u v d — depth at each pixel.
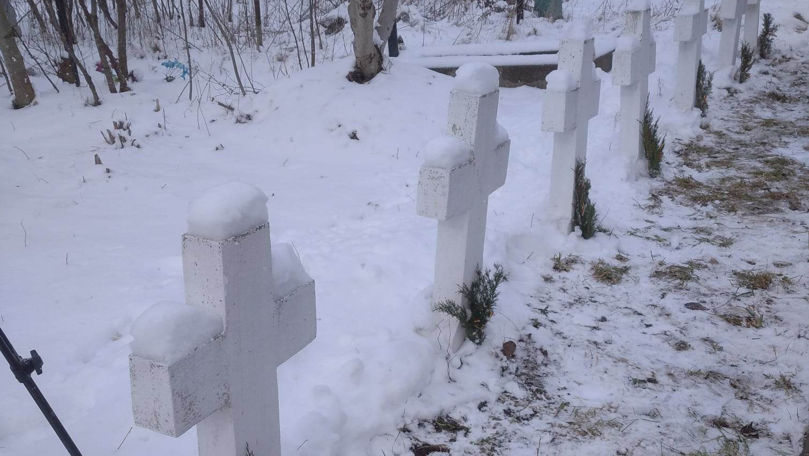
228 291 2.09
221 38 10.45
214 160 6.85
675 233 5.28
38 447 2.86
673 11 11.77
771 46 10.22
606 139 6.73
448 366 3.60
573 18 12.24
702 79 7.68
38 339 3.62
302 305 2.46
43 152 6.78
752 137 7.27
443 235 3.62
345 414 3.14
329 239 4.98
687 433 3.23
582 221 5.07
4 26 7.69
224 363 2.15
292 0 12.35
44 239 4.96
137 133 7.31
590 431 3.25
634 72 5.86
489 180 3.63
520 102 8.45
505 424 3.29
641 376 3.65
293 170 6.63
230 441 2.31
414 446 3.13
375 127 7.32
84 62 9.28
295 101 7.75
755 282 4.53
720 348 3.88
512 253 4.83
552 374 3.67
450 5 12.50
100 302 4.04
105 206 5.64
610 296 4.43
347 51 9.92
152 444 2.92
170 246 4.92
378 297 4.12
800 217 5.48
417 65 8.82
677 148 6.95
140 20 10.56
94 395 3.21
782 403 3.41
